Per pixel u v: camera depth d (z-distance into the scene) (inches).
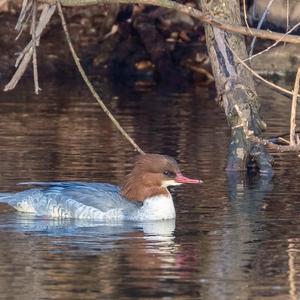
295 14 968.3
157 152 700.0
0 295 405.7
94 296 405.1
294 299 401.4
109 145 722.8
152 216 533.0
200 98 959.6
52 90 1004.6
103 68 1103.6
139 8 1110.4
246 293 409.1
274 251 468.1
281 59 1043.9
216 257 458.0
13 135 756.6
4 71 1064.8
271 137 743.7
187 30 1100.5
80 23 1122.7
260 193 590.2
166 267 442.9
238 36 636.1
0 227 518.0
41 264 446.3
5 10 1098.1
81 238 493.4
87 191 549.0
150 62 1098.7
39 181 601.0
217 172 645.9
